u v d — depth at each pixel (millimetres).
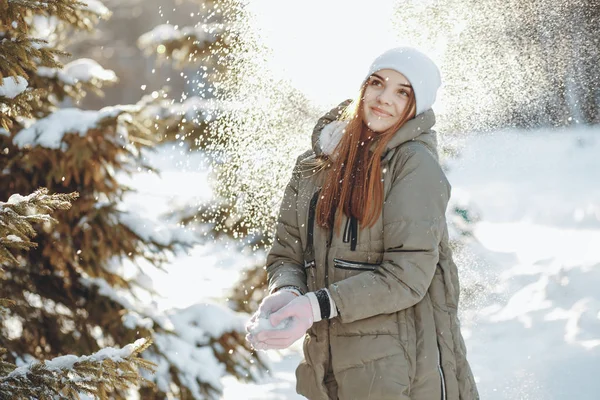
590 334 5117
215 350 4645
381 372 2393
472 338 5441
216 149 4957
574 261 7410
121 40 25078
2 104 2738
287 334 2311
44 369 2393
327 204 2527
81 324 4332
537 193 10766
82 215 4332
